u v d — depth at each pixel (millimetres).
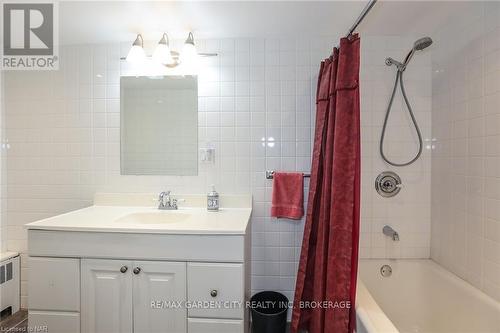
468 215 1356
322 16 1431
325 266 1244
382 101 1655
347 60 1149
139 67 1690
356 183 1112
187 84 1703
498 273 1181
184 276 1199
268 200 1683
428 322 1527
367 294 1252
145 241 1206
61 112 1725
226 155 1690
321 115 1421
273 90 1671
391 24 1510
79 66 1716
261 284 1689
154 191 1718
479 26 1278
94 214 1488
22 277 1756
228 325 1188
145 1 1283
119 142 1718
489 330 1166
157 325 1206
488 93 1229
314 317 1335
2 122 1728
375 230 1683
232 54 1678
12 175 1746
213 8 1350
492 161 1212
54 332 1232
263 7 1343
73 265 1225
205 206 1666
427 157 1659
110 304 1220
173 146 1713
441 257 1567
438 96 1580
